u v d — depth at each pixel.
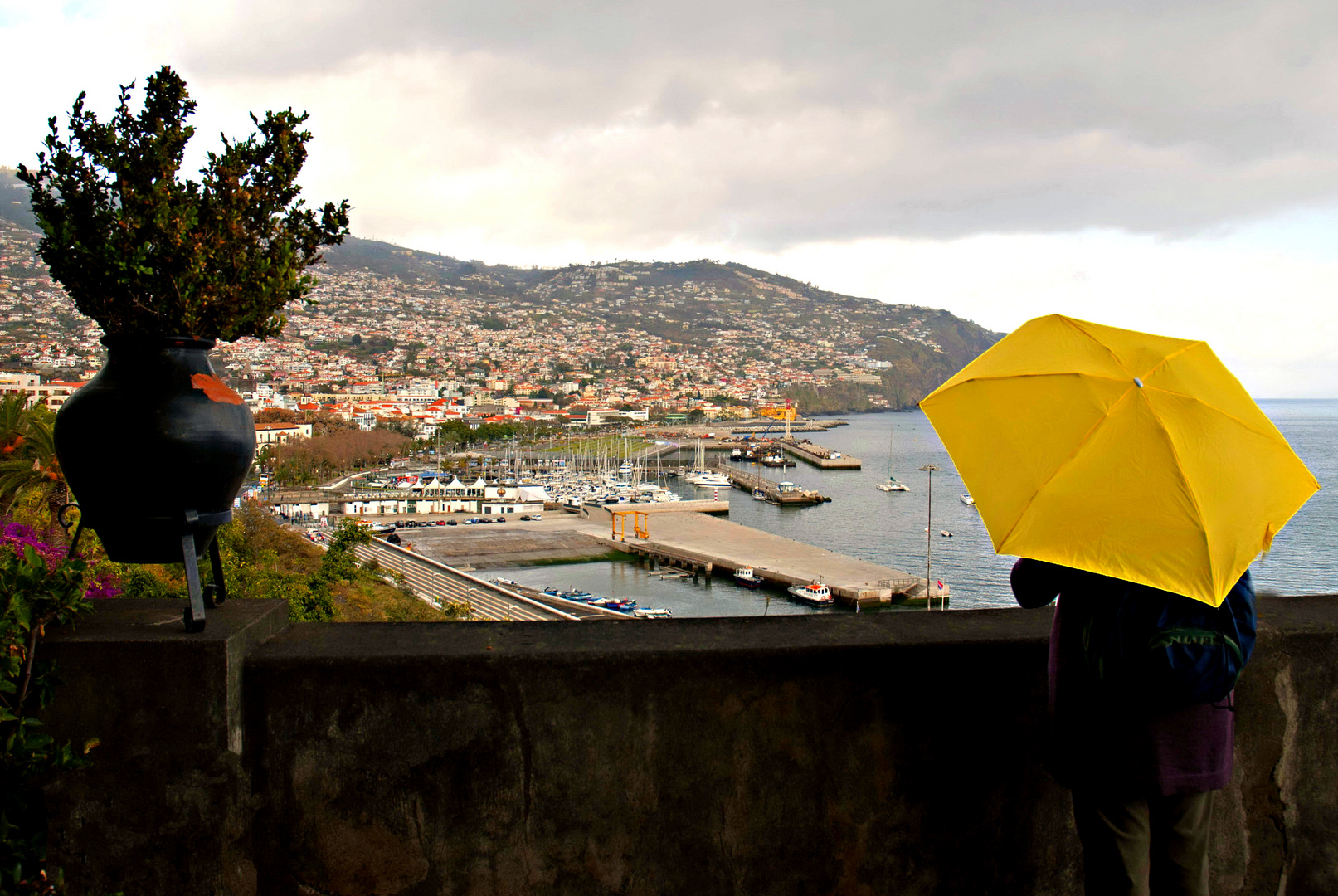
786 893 2.51
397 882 2.41
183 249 2.30
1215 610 2.01
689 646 2.46
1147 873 2.11
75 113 2.34
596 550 79.25
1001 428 2.18
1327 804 2.78
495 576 68.06
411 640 2.49
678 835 2.47
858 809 2.53
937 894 2.57
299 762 2.37
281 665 2.35
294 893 2.38
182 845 2.34
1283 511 2.05
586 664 2.41
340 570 22.06
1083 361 2.19
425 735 2.39
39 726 2.23
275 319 2.55
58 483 7.15
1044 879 2.62
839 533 89.38
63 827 2.31
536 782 2.42
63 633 2.28
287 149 2.49
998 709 2.56
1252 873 2.76
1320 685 2.75
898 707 2.52
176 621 2.40
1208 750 2.05
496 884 2.44
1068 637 2.15
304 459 142.25
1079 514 2.01
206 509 2.42
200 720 2.29
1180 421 2.03
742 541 79.44
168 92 2.43
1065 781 2.17
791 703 2.48
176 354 2.40
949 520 100.00
